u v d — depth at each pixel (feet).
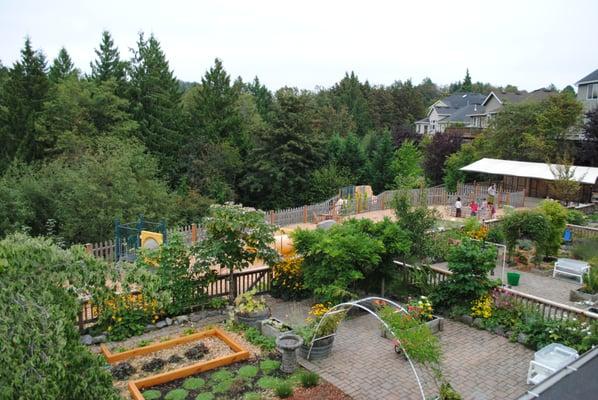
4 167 101.14
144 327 36.86
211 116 137.08
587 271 53.93
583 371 18.74
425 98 359.46
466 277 39.52
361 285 45.24
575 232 73.92
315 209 91.76
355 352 34.30
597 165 118.32
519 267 59.98
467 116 205.36
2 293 15.33
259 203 123.85
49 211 73.72
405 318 29.96
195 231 65.36
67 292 19.13
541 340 34.63
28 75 115.55
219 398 27.58
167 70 148.05
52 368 14.75
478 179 132.87
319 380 30.04
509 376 30.94
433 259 50.31
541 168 108.17
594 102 138.62
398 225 45.98
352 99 245.45
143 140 120.16
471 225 63.72
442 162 143.23
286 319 40.32
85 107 110.42
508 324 37.63
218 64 145.59
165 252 39.47
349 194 104.22
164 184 98.02
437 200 109.29
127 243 59.67
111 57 136.56
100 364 17.53
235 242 41.70
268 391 28.55
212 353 33.37
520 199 106.11
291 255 47.29
